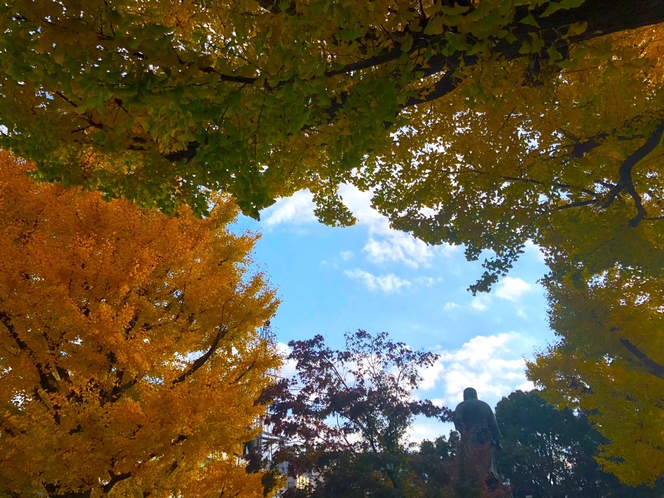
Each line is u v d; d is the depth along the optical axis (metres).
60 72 2.93
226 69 3.09
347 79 3.43
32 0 2.61
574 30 2.90
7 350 5.26
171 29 2.71
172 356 6.50
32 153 4.11
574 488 26.34
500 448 15.05
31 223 5.89
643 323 8.20
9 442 5.02
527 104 4.82
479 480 11.79
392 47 3.20
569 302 8.71
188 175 4.54
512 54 3.29
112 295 5.75
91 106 2.93
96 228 6.01
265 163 4.06
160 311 6.51
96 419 4.97
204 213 4.76
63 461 4.82
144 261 5.91
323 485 12.23
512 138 5.66
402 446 13.25
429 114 6.09
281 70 3.07
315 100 3.23
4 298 5.12
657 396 9.23
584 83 5.36
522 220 6.07
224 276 7.12
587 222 5.89
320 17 2.93
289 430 12.95
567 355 10.49
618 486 24.23
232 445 6.36
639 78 5.00
